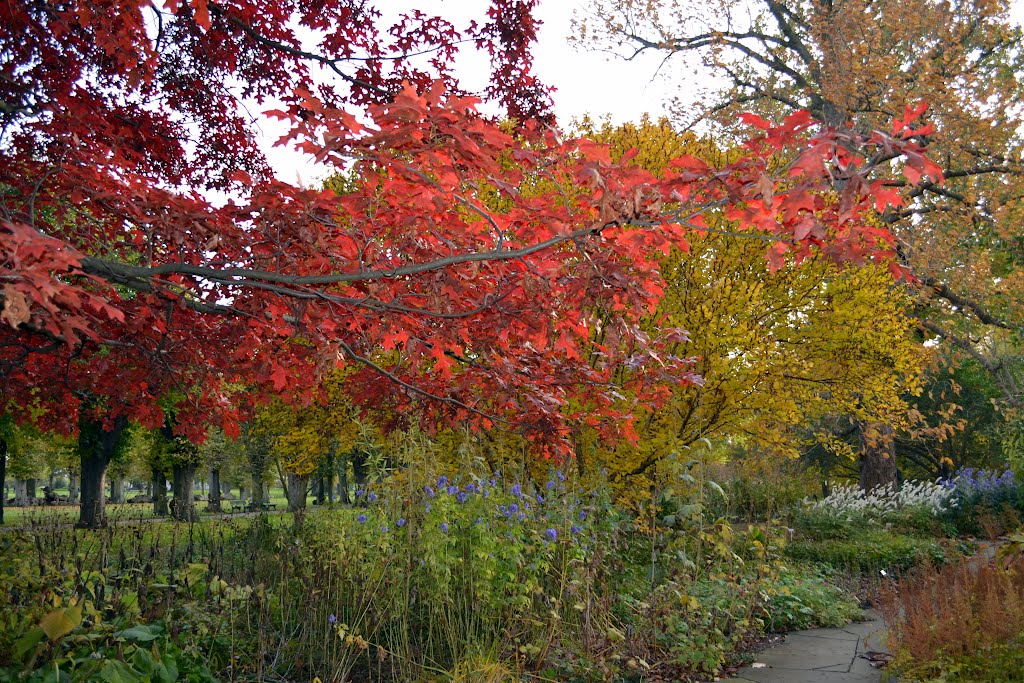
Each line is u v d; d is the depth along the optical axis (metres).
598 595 5.98
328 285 3.83
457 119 2.69
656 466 8.62
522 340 4.70
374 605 5.30
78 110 4.39
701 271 8.87
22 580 5.20
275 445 11.44
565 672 4.92
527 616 5.30
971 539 13.26
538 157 3.11
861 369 9.31
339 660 4.98
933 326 18.61
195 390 4.89
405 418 5.19
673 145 9.67
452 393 4.89
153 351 4.38
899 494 17.02
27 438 23.05
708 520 9.98
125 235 4.26
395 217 3.56
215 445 25.11
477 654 4.79
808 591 7.75
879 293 9.02
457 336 4.14
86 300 3.54
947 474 28.38
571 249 3.70
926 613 5.00
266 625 5.41
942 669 4.38
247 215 3.62
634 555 8.09
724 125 15.81
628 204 2.93
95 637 3.97
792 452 9.34
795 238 2.62
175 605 5.10
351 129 2.71
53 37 5.50
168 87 6.79
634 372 4.85
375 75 6.78
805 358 9.19
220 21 6.45
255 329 4.09
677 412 8.87
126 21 4.54
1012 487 15.80
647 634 5.74
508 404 4.62
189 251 3.93
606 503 6.99
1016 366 19.19
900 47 18.36
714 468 9.46
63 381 4.89
